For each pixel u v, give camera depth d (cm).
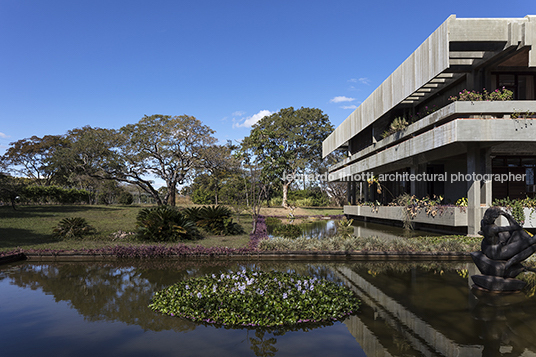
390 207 1869
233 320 489
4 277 809
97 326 493
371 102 2053
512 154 1608
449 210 1322
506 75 1456
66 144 4703
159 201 3033
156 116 2905
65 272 862
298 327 482
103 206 2864
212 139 2873
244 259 1007
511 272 657
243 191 2317
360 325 489
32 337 455
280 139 4253
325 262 965
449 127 1223
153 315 536
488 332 459
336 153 5106
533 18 1169
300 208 4222
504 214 671
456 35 1171
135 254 1019
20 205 2477
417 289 678
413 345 420
